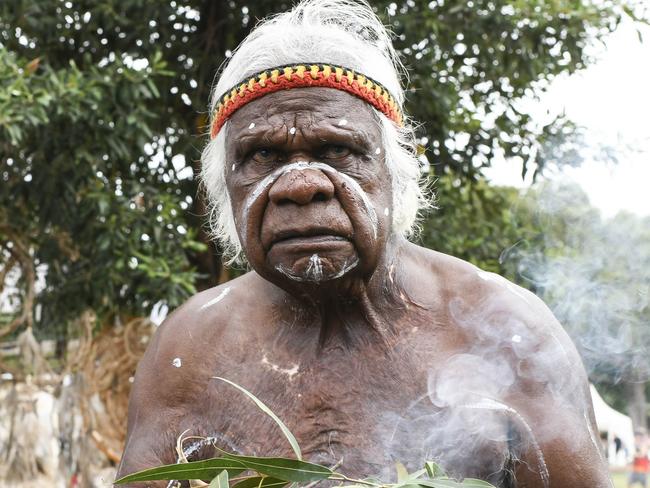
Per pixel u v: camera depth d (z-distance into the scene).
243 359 2.18
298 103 2.03
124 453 2.23
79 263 5.87
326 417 2.07
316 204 1.96
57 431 6.26
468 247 6.37
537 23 6.04
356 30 2.32
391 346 2.11
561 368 2.09
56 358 6.46
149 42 5.83
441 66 6.35
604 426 6.46
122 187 5.59
